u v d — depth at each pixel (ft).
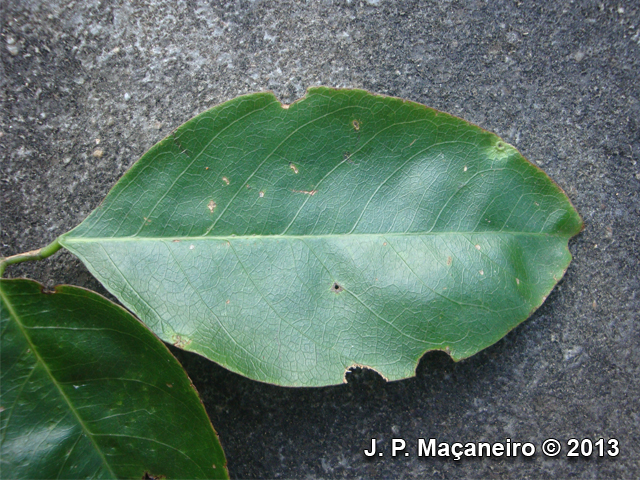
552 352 0.56
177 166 0.50
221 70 0.56
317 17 0.56
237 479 0.55
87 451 0.50
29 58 0.55
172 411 0.50
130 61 0.55
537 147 0.56
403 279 0.51
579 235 0.56
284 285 0.50
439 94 0.56
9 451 0.49
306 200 0.51
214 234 0.50
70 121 0.55
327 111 0.50
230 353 0.49
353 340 0.50
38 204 0.55
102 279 0.49
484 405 0.56
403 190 0.51
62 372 0.49
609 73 0.56
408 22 0.56
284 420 0.55
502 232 0.52
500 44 0.56
